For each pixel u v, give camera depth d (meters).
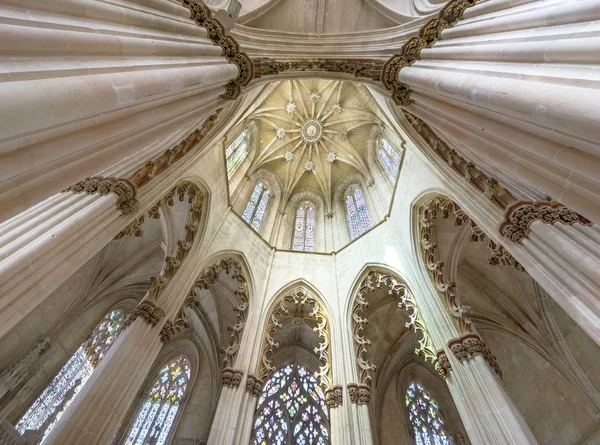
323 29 11.17
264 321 12.29
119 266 14.74
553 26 4.62
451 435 13.63
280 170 20.58
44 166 3.68
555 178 4.66
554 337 12.24
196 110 7.00
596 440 10.08
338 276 14.32
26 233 5.18
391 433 13.45
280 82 19.16
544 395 11.97
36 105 2.70
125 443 12.48
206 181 12.20
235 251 13.30
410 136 10.98
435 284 10.62
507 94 4.16
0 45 2.77
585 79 3.54
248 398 9.86
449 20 7.80
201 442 13.01
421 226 11.77
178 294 10.20
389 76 8.31
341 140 20.34
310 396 15.21
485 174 8.21
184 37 6.53
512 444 6.43
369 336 15.24
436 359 9.09
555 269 5.48
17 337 11.82
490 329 14.09
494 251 8.18
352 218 18.00
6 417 10.62
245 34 9.51
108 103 3.62
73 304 13.41
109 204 6.68
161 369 15.25
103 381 7.16
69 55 3.51
